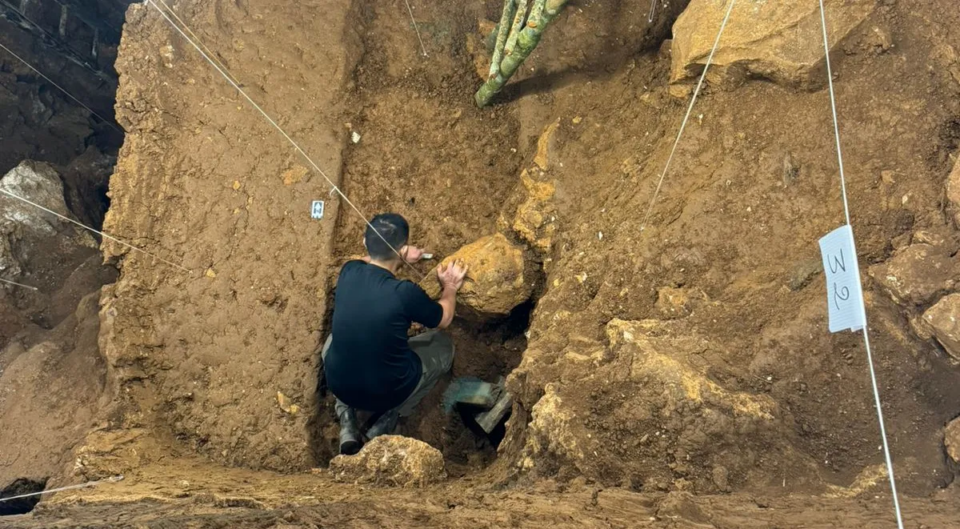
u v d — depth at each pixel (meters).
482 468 3.00
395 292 2.85
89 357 3.38
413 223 3.62
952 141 2.43
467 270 3.19
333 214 3.51
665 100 3.17
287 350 3.30
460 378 3.54
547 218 3.23
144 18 3.68
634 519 1.74
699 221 2.71
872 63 2.62
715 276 2.60
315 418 3.29
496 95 3.78
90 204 5.02
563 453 2.25
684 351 2.33
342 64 3.75
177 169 3.54
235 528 1.64
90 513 1.99
